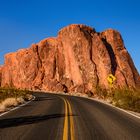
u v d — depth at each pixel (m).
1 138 9.78
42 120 14.92
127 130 11.99
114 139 9.90
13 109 21.81
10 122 13.99
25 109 21.88
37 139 9.66
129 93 26.09
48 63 98.19
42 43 106.25
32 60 105.00
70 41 92.62
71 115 17.58
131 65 90.69
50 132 11.12
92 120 15.21
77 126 12.87
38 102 32.09
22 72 107.00
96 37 90.50
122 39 95.88
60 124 13.47
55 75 94.50
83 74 84.94
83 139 9.77
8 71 117.19
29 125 13.03
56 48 99.00
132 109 23.12
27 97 40.94
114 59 88.38
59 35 99.81
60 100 37.03
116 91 30.05
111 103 32.72
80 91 81.44
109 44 93.06
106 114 18.67
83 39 89.88
